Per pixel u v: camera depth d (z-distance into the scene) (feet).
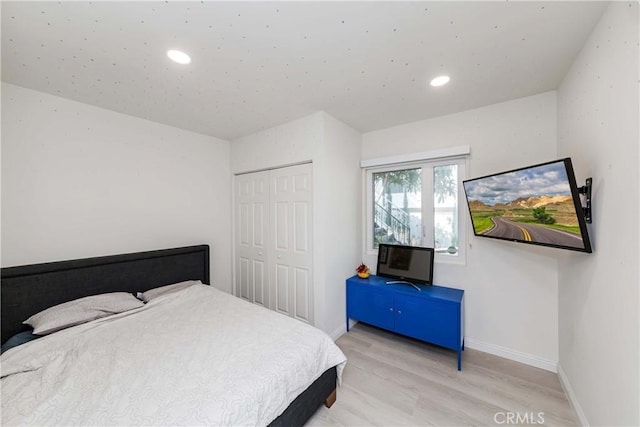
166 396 3.39
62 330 5.24
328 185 7.88
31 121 6.00
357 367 6.66
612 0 3.59
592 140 4.31
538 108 6.56
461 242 7.82
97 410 3.17
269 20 3.96
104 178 7.17
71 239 6.57
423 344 7.83
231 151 10.57
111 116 7.30
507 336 7.00
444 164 8.11
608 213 3.82
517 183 5.24
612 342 3.73
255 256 9.95
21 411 3.21
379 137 9.30
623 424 3.45
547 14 3.87
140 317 5.91
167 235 8.61
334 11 3.79
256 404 3.48
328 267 7.92
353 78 5.74
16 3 3.51
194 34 4.26
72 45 4.50
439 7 3.73
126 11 3.72
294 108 7.34
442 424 4.86
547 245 4.85
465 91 6.39
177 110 7.37
